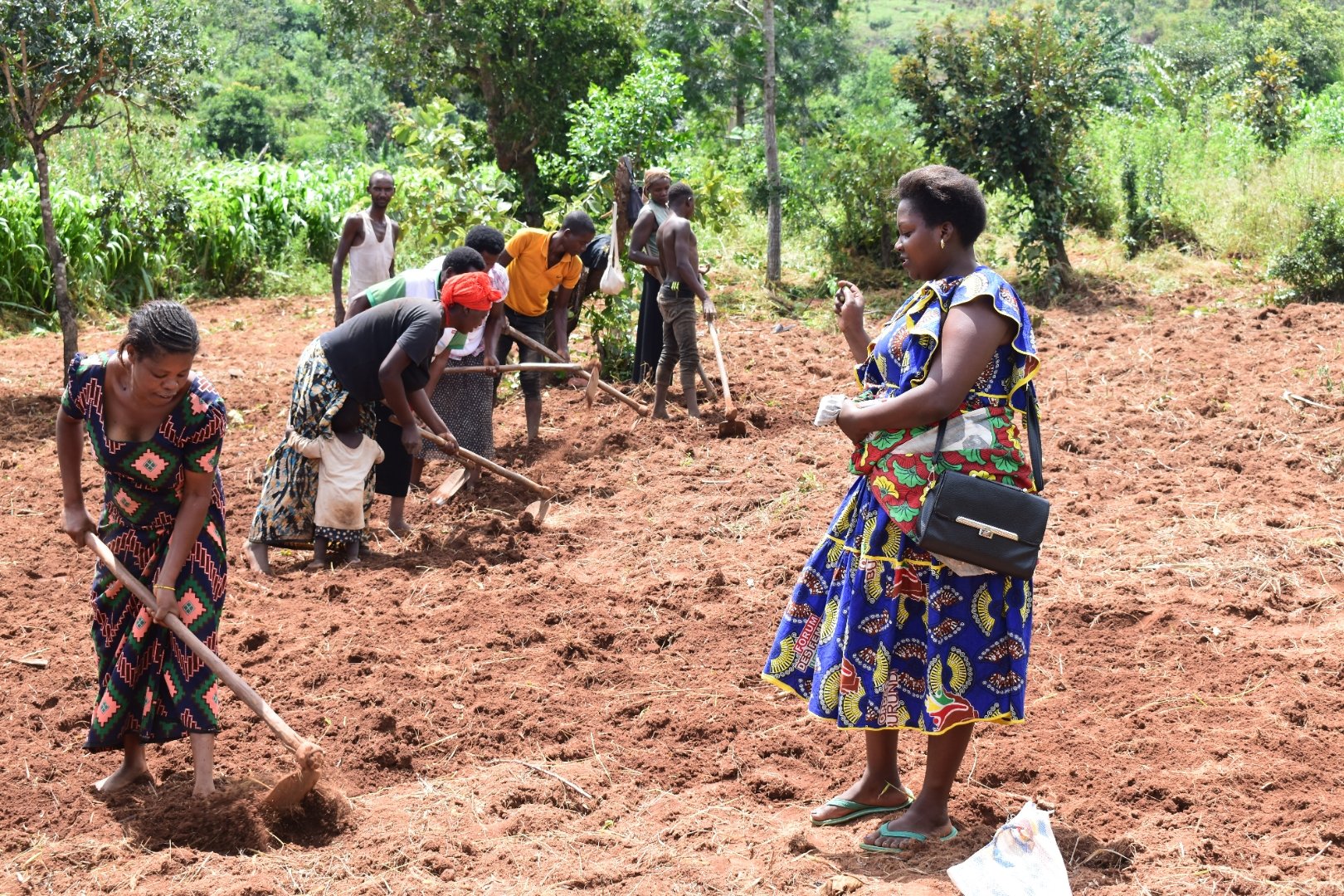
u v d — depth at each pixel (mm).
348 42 30000
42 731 4426
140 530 3887
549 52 27641
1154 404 8562
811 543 6262
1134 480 7145
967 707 3309
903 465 3322
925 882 3318
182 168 14602
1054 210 12656
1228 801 3768
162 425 3645
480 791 4000
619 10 29328
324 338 6008
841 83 44562
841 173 14047
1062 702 4559
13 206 12781
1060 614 5293
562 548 6305
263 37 68375
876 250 14102
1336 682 4613
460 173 12359
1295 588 5535
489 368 6949
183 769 4156
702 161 17391
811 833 3666
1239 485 7000
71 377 3666
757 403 8883
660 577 5914
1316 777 3926
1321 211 12062
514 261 7832
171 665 3865
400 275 6699
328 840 3758
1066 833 3615
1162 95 24312
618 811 3883
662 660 5012
